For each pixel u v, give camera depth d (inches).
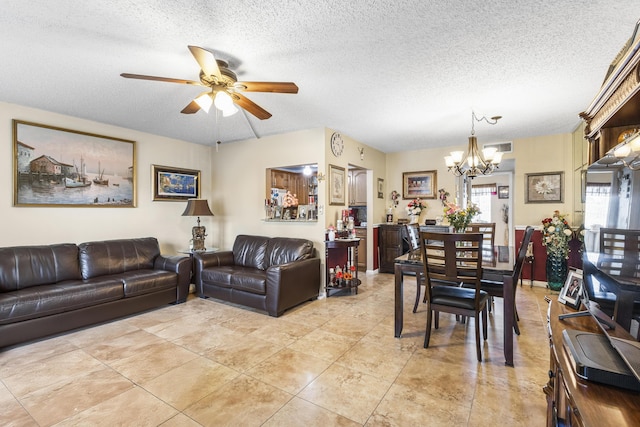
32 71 99.2
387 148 225.5
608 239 47.8
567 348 46.9
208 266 166.6
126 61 92.9
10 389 79.8
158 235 182.5
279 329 120.9
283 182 224.1
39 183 136.1
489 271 95.7
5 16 70.4
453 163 142.9
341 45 84.4
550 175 184.4
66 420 67.9
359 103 129.0
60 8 67.8
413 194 233.0
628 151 41.9
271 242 170.7
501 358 95.9
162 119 151.6
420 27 76.2
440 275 99.0
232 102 88.7
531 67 97.1
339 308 147.3
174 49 86.0
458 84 109.6
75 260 135.2
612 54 88.8
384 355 98.3
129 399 75.5
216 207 213.5
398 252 222.1
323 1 66.2
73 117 146.7
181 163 196.7
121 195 164.6
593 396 36.5
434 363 93.0
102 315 123.3
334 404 73.4
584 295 59.3
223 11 69.4
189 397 76.3
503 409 71.0
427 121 155.3
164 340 110.3
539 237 184.5
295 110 138.2
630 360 38.4
